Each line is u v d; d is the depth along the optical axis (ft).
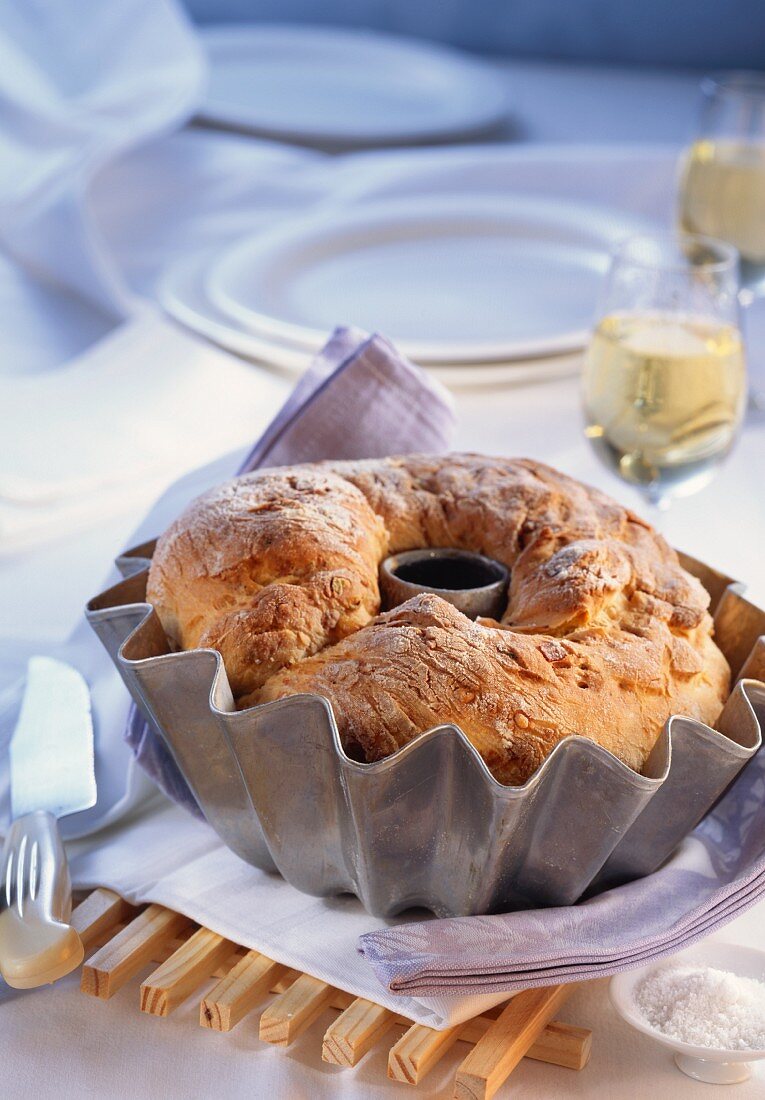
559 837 2.75
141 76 6.53
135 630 2.82
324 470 3.07
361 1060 2.76
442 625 2.80
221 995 2.79
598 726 2.76
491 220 5.61
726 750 2.76
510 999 2.77
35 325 5.13
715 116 4.54
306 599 2.84
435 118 7.89
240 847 2.91
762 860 2.83
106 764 3.17
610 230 5.46
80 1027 2.80
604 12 10.02
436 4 10.44
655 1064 2.75
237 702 2.81
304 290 4.91
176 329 4.61
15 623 3.52
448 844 2.75
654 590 2.96
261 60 8.77
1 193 5.56
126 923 2.97
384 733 2.72
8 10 6.54
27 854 2.90
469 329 4.61
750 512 3.90
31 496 3.78
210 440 4.02
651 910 2.80
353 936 2.84
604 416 3.64
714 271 3.62
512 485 3.05
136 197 6.28
